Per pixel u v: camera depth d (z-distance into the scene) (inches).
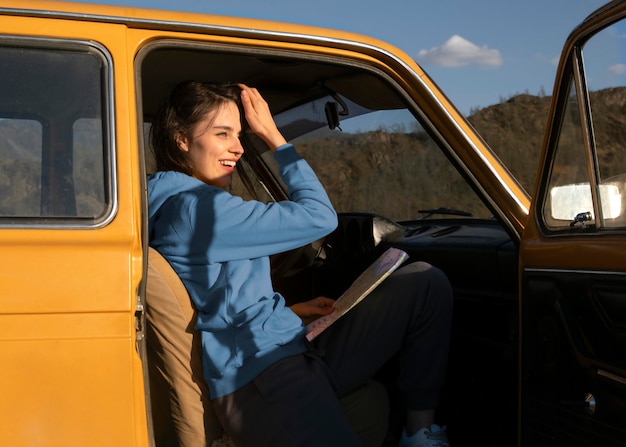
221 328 81.5
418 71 90.4
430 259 112.7
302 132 116.2
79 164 75.2
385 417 96.5
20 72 75.2
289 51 86.5
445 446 94.9
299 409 82.7
